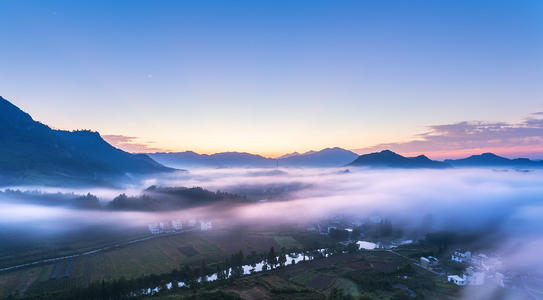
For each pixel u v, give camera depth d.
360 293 160.62
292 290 158.88
